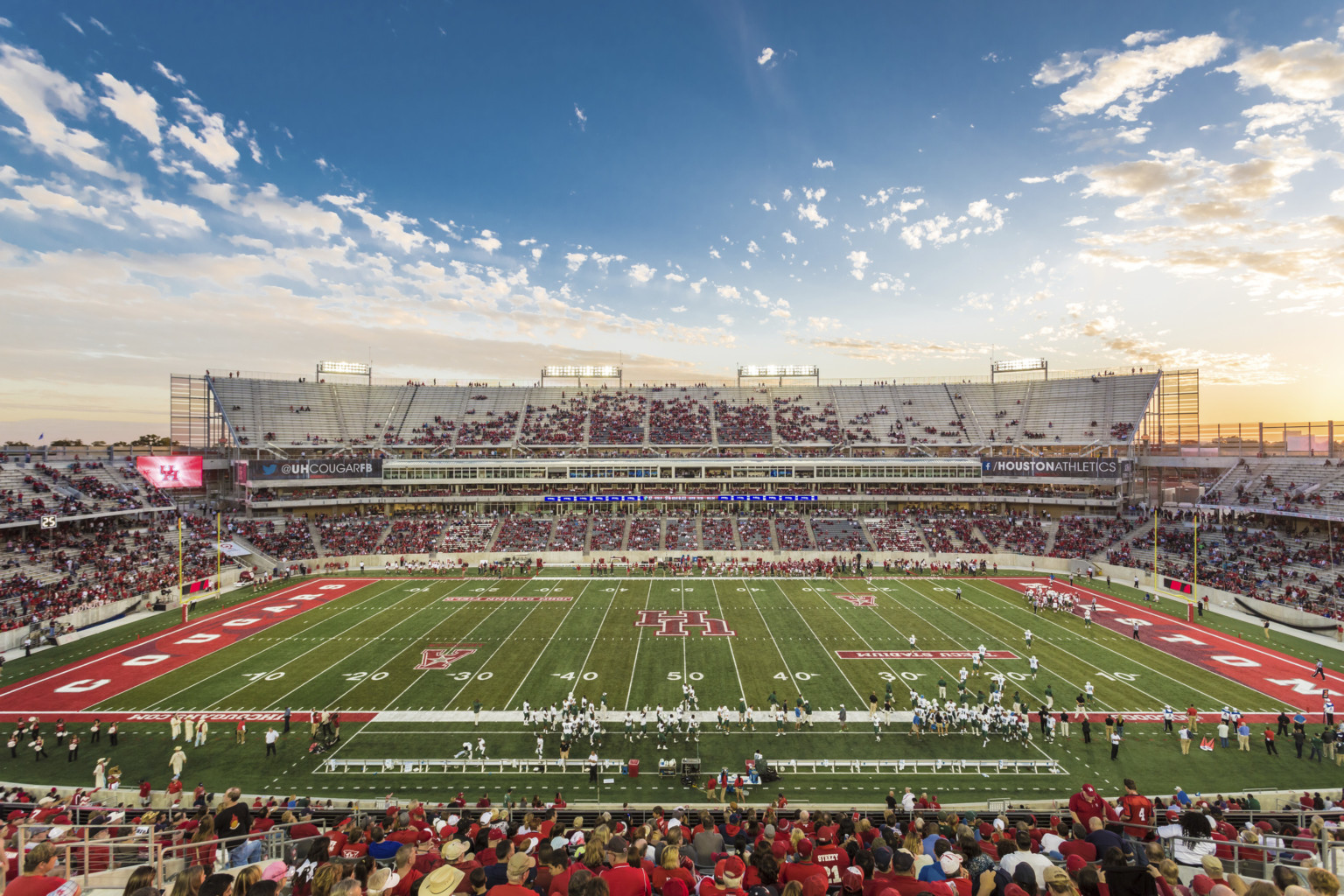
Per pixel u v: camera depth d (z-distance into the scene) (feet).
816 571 218.38
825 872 32.19
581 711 101.65
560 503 264.72
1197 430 252.21
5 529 179.52
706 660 129.18
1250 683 115.96
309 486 250.78
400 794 80.38
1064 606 168.35
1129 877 25.61
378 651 135.03
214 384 264.31
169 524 215.10
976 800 79.00
